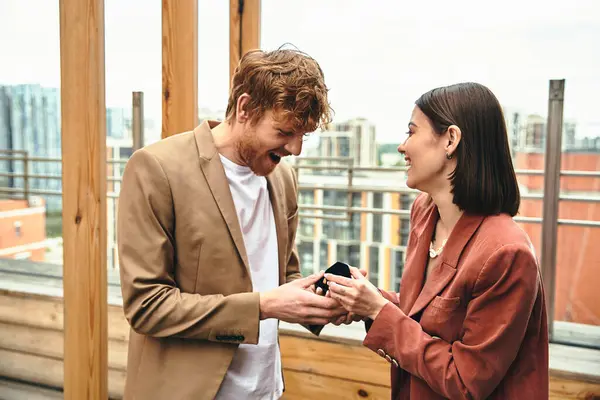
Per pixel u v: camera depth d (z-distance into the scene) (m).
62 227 1.72
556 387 1.71
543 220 1.97
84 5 1.61
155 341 1.09
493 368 0.85
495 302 0.85
